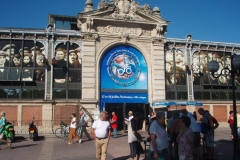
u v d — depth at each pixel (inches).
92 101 888.3
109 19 945.5
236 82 1088.2
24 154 470.6
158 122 274.8
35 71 879.7
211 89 1037.2
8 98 845.2
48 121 852.6
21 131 815.7
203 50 1055.0
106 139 348.5
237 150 370.3
